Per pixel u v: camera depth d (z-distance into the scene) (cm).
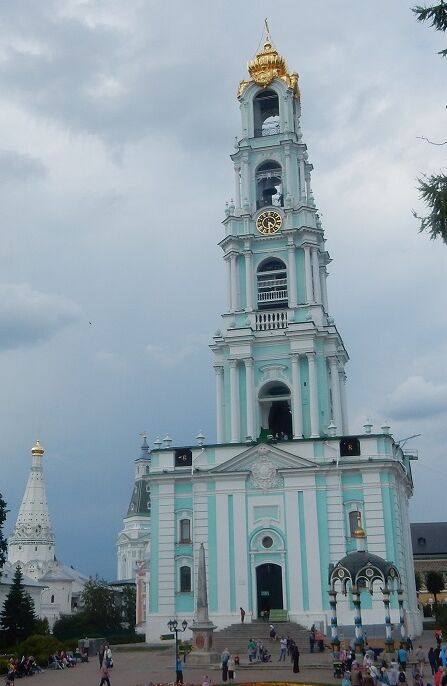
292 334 7588
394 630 6150
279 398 7644
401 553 6856
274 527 6825
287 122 8444
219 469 7025
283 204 8244
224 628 6406
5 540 8038
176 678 4384
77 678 4947
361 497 6775
